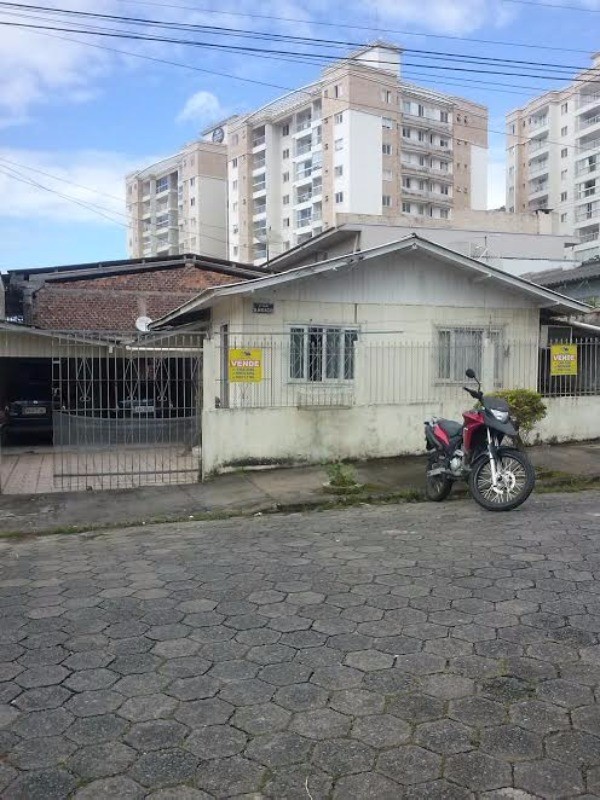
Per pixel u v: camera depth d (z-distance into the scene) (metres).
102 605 4.66
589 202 69.12
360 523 7.23
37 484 10.14
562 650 3.69
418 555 5.66
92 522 7.80
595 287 22.30
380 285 11.93
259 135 75.81
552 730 2.92
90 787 2.63
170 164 84.06
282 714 3.12
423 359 12.20
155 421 10.74
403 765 2.71
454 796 2.51
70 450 10.30
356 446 10.94
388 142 65.56
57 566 5.86
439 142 70.94
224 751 2.85
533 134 75.44
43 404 15.04
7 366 16.70
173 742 2.92
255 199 76.31
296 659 3.69
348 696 3.27
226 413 10.16
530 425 10.47
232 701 3.26
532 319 12.97
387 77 64.50
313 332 11.60
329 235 24.77
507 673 3.45
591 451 11.42
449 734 2.92
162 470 10.11
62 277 20.98
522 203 77.44
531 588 4.68
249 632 4.08
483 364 12.59
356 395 11.54
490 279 12.30
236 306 11.62
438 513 7.60
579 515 7.10
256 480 9.73
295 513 8.19
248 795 2.56
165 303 21.41
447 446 8.08
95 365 12.88
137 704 3.25
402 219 36.41
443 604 4.44
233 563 5.65
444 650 3.74
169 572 5.45
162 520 7.90
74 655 3.82
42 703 3.29
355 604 4.50
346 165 64.00
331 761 2.75
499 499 7.53
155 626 4.22
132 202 89.00
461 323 12.45
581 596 4.50
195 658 3.74
